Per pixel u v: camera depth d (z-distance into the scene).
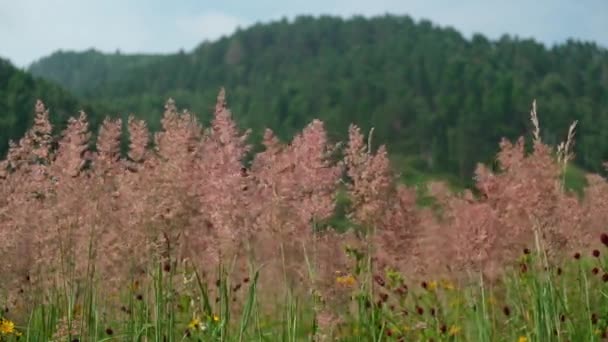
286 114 151.12
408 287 9.07
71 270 7.57
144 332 7.65
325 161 7.30
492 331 8.41
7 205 7.59
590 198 8.11
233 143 6.96
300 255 7.37
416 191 8.16
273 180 7.06
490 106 126.06
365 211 7.50
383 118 129.62
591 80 156.25
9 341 7.59
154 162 7.44
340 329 7.98
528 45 170.62
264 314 8.41
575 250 8.00
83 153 7.59
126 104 163.75
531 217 7.61
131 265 7.50
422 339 8.48
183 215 7.31
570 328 7.88
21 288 7.54
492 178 8.20
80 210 7.46
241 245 7.17
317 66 181.38
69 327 7.17
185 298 8.38
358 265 7.73
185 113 7.51
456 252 7.99
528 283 8.34
